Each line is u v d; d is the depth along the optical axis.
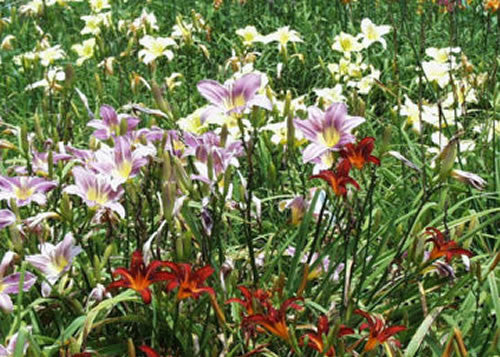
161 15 7.40
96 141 3.49
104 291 3.15
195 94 5.21
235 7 7.15
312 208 3.25
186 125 3.78
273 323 2.88
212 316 3.28
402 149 4.18
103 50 4.67
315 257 3.48
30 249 3.28
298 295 3.10
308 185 4.09
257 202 3.40
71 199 3.64
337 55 5.96
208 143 3.34
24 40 6.73
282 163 3.84
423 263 3.15
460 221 3.43
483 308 3.24
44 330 3.31
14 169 3.62
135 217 3.28
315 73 5.74
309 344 2.88
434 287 3.32
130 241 3.57
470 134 4.39
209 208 3.24
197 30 5.13
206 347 3.21
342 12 7.04
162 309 3.14
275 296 3.24
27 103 5.40
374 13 6.95
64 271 3.17
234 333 3.14
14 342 2.98
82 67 6.02
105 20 5.21
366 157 3.01
